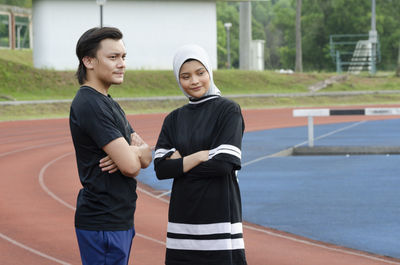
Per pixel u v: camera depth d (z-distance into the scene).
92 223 3.78
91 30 3.91
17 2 80.69
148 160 3.96
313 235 8.67
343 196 11.59
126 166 3.75
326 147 18.73
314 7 86.50
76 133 3.81
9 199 11.91
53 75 45.31
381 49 81.88
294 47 102.38
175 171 4.18
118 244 3.80
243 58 60.34
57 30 47.00
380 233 8.70
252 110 41.69
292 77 53.81
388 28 81.94
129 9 49.50
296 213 10.15
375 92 50.03
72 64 47.59
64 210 10.82
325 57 84.94
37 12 46.84
